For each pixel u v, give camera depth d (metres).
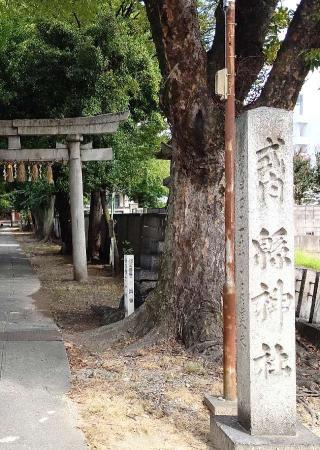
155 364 6.45
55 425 4.74
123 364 6.48
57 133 14.09
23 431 4.60
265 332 4.11
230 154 4.76
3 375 6.07
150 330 7.38
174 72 6.70
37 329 8.43
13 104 16.03
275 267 4.14
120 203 33.19
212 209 7.20
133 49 15.55
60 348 7.20
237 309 4.35
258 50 7.58
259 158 4.13
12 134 14.08
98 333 7.85
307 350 7.07
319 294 7.67
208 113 6.72
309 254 15.41
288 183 4.16
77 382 5.89
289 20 8.12
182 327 7.09
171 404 5.26
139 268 13.58
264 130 4.13
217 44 7.36
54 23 14.71
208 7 10.59
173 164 7.45
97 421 4.85
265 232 4.13
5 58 15.49
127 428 4.71
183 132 6.89
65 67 14.83
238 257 4.32
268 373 4.10
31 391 5.59
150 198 25.06
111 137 16.27
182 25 6.59
